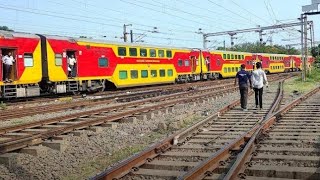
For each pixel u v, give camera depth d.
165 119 14.97
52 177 8.02
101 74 27.67
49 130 11.50
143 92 27.52
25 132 11.91
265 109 17.12
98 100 21.67
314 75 44.47
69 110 18.22
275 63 61.69
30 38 22.42
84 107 19.33
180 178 6.53
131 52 30.89
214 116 14.45
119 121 14.57
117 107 17.59
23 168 8.36
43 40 23.41
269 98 22.38
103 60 27.88
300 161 8.27
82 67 25.97
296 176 7.36
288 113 15.55
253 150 9.20
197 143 10.44
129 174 7.59
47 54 23.38
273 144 10.02
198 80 42.16
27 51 22.17
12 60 21.31
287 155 8.83
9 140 9.95
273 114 14.23
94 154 9.84
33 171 8.25
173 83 37.75
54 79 23.83
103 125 13.37
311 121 13.56
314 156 8.71
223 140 10.85
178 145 10.12
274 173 7.47
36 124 12.99
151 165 8.23
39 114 16.77
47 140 10.61
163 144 9.60
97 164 8.95
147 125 13.74
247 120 14.22
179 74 37.41
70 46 25.00
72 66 25.39
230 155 8.88
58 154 9.59
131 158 8.12
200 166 7.32
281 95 21.70
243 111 16.58
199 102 20.48
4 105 19.67
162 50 34.88
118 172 7.45
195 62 40.41
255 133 10.48
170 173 7.66
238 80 17.00
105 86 30.00
